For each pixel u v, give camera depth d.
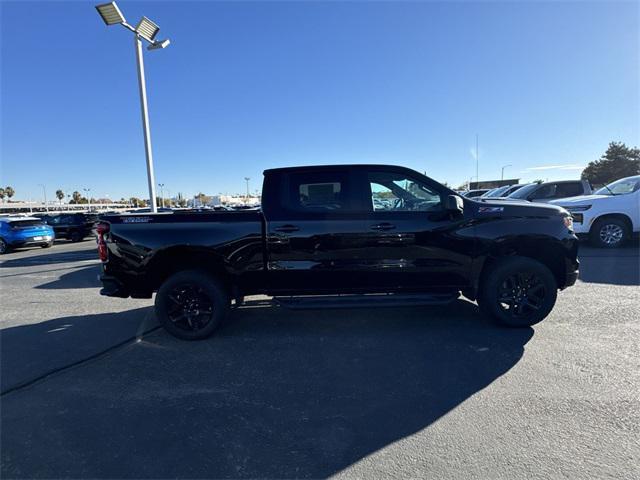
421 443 2.49
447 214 4.31
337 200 4.36
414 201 4.41
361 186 4.37
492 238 4.32
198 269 4.45
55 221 20.03
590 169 69.12
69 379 3.53
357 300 4.34
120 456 2.45
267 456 2.42
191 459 2.41
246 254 4.33
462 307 5.31
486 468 2.24
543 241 4.34
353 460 2.36
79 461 2.41
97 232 4.45
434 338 4.23
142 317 5.42
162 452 2.48
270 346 4.17
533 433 2.55
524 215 4.37
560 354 3.71
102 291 4.46
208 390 3.27
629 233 9.48
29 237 15.97
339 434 2.62
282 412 2.90
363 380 3.36
